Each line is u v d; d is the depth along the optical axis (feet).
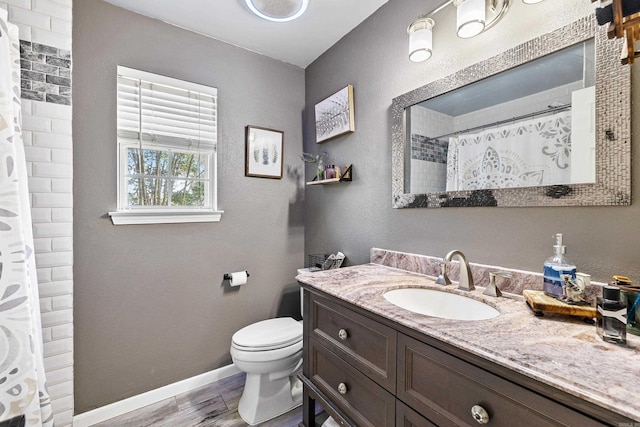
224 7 5.26
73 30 4.81
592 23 2.86
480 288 3.73
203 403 5.54
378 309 3.02
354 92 5.91
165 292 5.71
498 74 3.62
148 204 5.69
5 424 3.00
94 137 5.00
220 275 6.36
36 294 3.66
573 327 2.48
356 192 5.90
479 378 2.15
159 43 5.61
